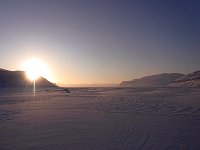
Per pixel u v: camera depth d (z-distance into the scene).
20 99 33.59
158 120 13.14
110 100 29.31
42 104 24.66
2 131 10.60
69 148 7.85
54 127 11.43
